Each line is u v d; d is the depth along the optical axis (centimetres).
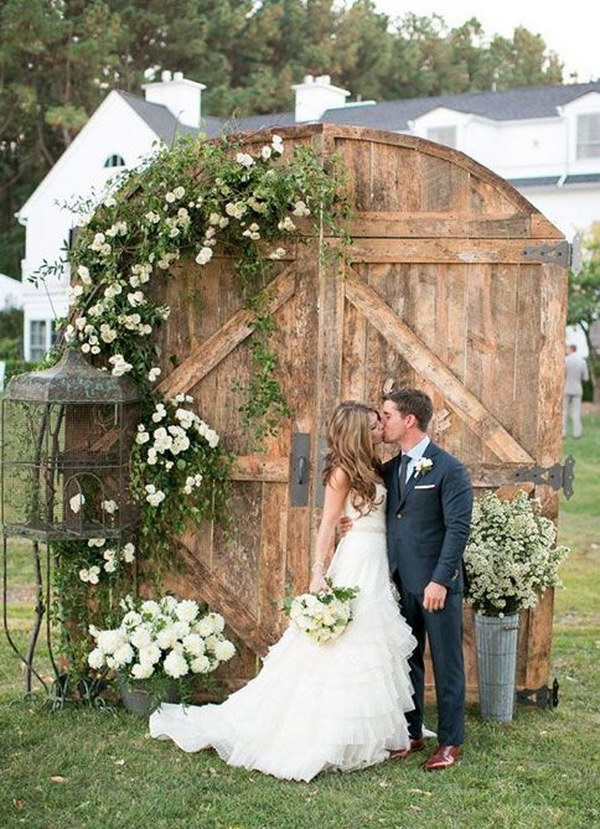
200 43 4075
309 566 553
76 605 557
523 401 552
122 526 534
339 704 460
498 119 2659
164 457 548
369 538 477
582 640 684
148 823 412
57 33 3644
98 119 2781
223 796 439
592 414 2003
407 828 412
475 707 559
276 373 552
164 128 2788
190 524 560
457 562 466
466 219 545
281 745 467
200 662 518
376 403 551
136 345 548
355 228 546
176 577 564
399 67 4666
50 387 507
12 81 3809
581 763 483
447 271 550
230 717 488
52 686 555
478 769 472
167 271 554
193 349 557
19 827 406
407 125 2717
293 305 548
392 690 468
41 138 3919
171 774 460
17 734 505
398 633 472
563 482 552
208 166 534
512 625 533
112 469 543
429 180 547
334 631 457
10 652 633
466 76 5109
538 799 441
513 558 525
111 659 520
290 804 432
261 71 4091
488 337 551
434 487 471
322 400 547
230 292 554
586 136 2516
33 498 532
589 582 835
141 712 532
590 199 2456
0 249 3941
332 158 536
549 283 547
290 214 544
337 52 4425
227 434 557
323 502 549
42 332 2911
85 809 422
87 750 487
